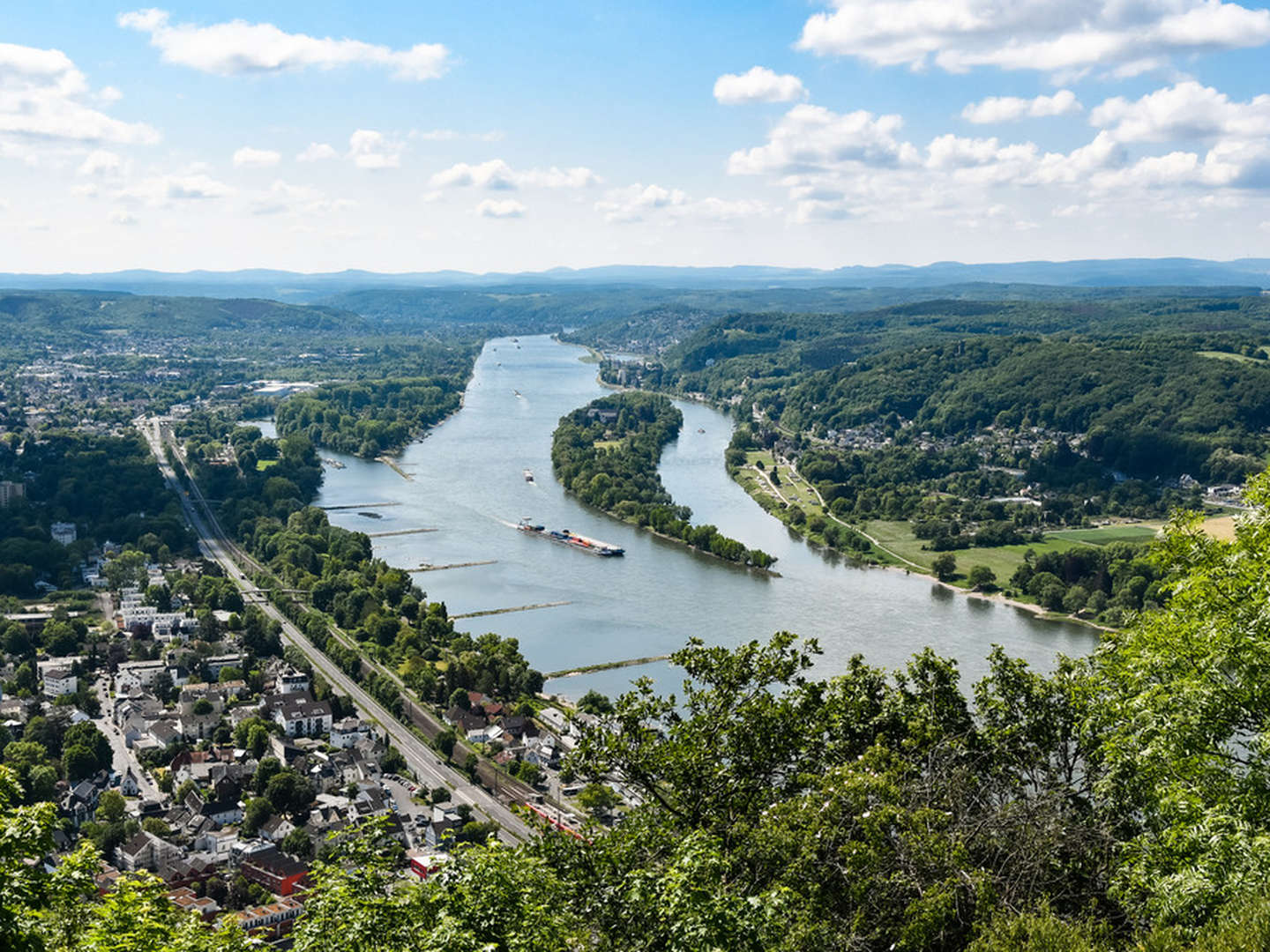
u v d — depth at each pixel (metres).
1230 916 42.44
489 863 47.47
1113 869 49.41
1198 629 55.41
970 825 49.34
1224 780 51.16
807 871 47.59
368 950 45.81
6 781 47.25
